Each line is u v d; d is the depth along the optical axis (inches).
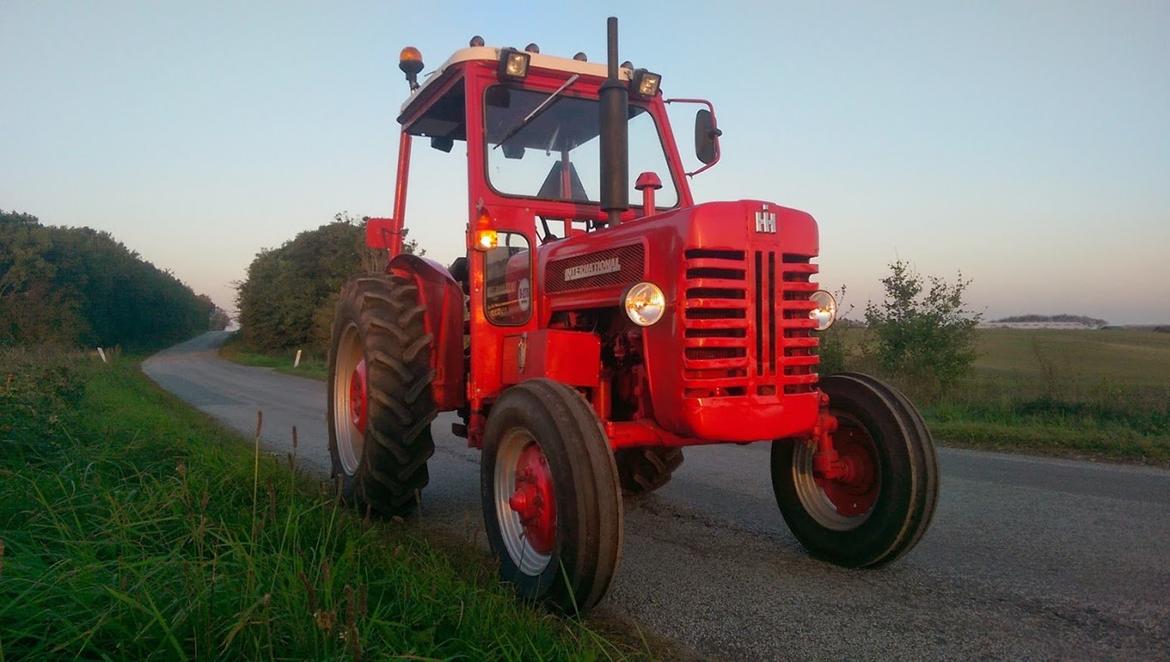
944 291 514.3
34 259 1921.8
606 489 125.6
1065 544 176.7
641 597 145.7
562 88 174.1
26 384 245.3
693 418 135.4
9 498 139.9
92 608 96.3
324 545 132.3
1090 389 409.4
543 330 155.8
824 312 149.2
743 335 139.3
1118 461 289.3
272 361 1493.6
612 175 158.9
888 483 152.3
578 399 133.7
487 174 183.0
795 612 137.4
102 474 182.1
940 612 136.7
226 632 95.0
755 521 200.8
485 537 185.5
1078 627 129.6
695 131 181.6
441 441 359.9
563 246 170.9
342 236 1754.4
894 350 518.0
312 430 400.2
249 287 1929.1
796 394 143.1
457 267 222.2
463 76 191.3
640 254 146.0
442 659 96.7
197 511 153.9
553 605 128.8
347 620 94.7
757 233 140.3
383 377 191.8
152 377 939.3
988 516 202.4
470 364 182.4
